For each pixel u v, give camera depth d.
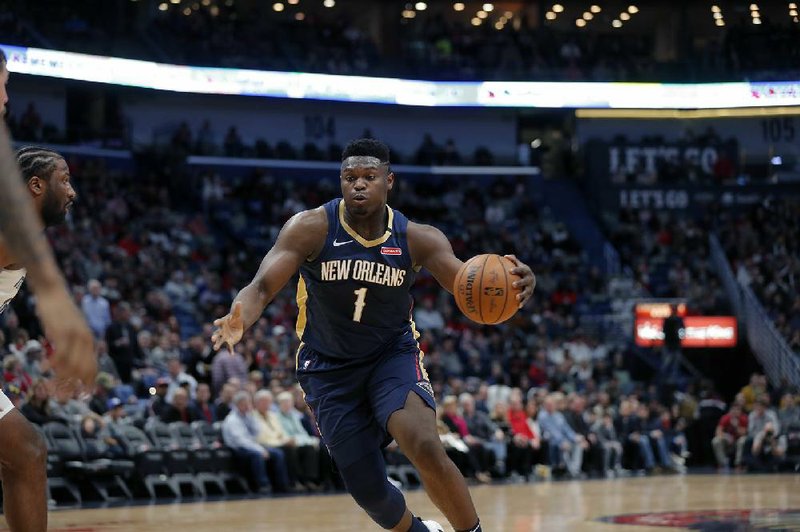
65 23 28.05
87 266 22.12
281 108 33.72
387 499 5.24
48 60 26.33
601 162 34.03
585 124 35.81
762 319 26.83
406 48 33.84
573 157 35.31
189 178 29.75
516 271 4.90
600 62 34.62
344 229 5.16
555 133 37.03
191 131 32.59
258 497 14.21
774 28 33.97
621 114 35.44
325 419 5.25
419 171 33.62
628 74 33.12
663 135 36.16
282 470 15.31
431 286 27.12
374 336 5.20
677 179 33.94
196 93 29.23
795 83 33.25
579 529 8.75
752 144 35.81
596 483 16.58
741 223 31.88
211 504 12.77
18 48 25.81
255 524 9.75
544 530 8.67
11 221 2.11
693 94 33.41
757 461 20.09
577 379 22.78
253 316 4.80
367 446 5.21
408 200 31.77
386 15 37.06
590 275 29.34
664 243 31.45
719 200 33.41
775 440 20.02
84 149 29.16
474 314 4.91
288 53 32.09
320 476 16.17
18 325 18.14
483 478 17.25
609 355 26.00
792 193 33.25
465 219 31.86
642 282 29.48
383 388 5.11
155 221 26.73
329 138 34.28
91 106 30.86
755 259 29.59
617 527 8.86
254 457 15.02
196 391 15.86
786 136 35.59
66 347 2.11
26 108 29.86
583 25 38.09
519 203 32.47
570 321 26.75
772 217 31.98
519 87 32.66
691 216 33.28
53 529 9.30
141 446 14.18
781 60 33.50
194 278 24.80
